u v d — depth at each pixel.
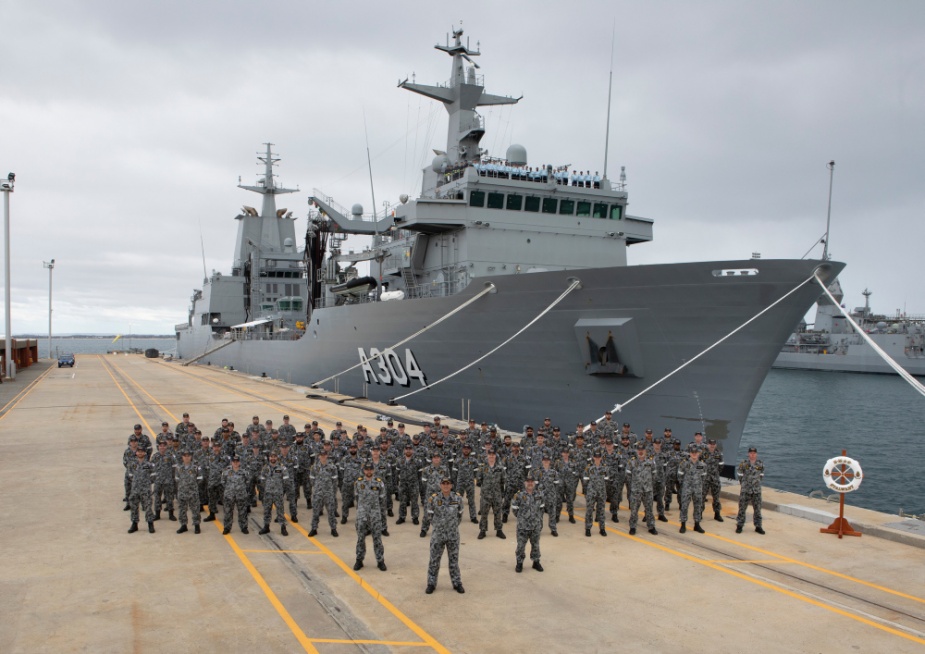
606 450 12.17
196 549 10.24
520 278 18.64
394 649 6.81
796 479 26.20
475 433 14.12
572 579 8.92
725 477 15.94
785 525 11.52
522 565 9.33
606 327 17.00
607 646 6.90
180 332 85.88
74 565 9.39
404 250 27.97
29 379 45.34
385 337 25.33
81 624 7.38
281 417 24.38
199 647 6.83
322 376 33.47
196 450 12.41
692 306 15.78
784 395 57.25
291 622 7.48
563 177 25.36
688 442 16.83
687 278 15.56
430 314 22.31
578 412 19.08
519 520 9.24
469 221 23.70
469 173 23.53
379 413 24.75
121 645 6.86
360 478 9.40
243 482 11.23
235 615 7.67
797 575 9.02
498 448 13.27
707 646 6.91
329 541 10.80
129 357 92.94
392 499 12.99
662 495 12.01
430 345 22.81
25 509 12.47
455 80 28.12
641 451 11.26
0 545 10.31
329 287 36.31
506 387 20.86
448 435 14.20
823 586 8.61
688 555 9.93
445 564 9.59
